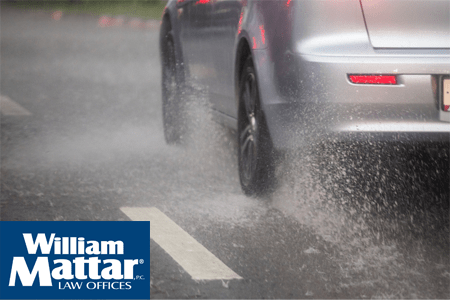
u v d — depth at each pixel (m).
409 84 5.92
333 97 5.94
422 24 6.04
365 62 5.92
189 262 5.32
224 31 7.77
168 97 10.00
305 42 6.08
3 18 49.66
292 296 4.72
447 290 4.85
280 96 6.33
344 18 6.05
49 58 23.41
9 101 14.03
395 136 5.95
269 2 6.61
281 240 5.82
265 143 6.71
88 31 37.09
